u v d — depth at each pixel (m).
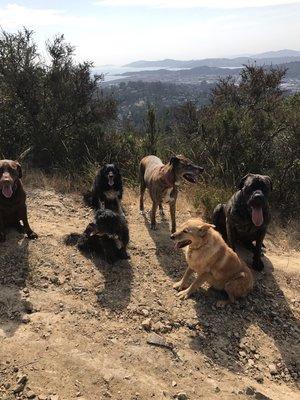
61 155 9.62
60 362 3.75
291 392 4.23
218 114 10.07
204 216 7.77
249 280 5.43
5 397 3.35
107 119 10.41
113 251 5.67
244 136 9.39
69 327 4.28
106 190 7.11
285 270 6.39
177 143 10.60
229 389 3.91
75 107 9.75
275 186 8.87
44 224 6.52
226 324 4.98
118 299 4.99
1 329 4.12
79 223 6.86
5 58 9.38
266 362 4.58
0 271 5.12
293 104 11.23
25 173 8.66
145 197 8.46
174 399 3.60
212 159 9.46
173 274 5.80
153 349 4.23
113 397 3.49
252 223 5.91
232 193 8.26
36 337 4.04
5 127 9.36
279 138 9.63
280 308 5.56
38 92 9.60
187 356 4.25
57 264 5.43
